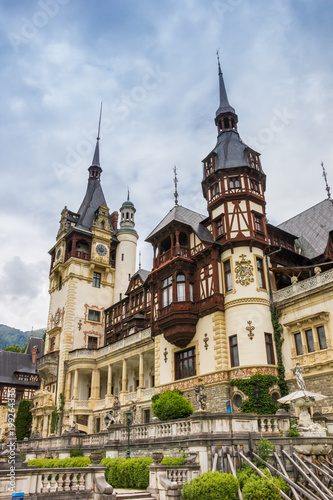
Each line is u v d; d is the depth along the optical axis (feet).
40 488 44.06
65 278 174.50
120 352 141.79
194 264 111.86
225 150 117.60
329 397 83.10
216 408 94.32
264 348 94.38
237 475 48.65
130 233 192.75
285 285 112.57
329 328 87.04
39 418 164.25
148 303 148.36
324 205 127.24
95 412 145.89
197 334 105.29
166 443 59.57
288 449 54.29
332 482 50.65
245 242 103.60
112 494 45.55
